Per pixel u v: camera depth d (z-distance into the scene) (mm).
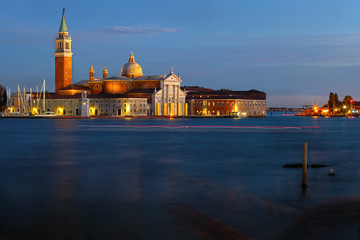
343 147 91625
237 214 33719
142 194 40438
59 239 28672
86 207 35719
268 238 28812
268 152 79750
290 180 47719
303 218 32719
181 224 31359
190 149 85438
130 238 28766
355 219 32500
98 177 49938
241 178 49125
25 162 63938
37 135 131375
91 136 127125
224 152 79500
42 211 34562
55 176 50656
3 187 43781
